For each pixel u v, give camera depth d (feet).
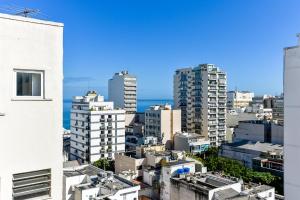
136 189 159.84
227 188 148.36
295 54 38.01
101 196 151.33
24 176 34.12
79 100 382.42
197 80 440.86
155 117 403.95
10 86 32.99
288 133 38.83
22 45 33.60
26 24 33.86
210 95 426.51
